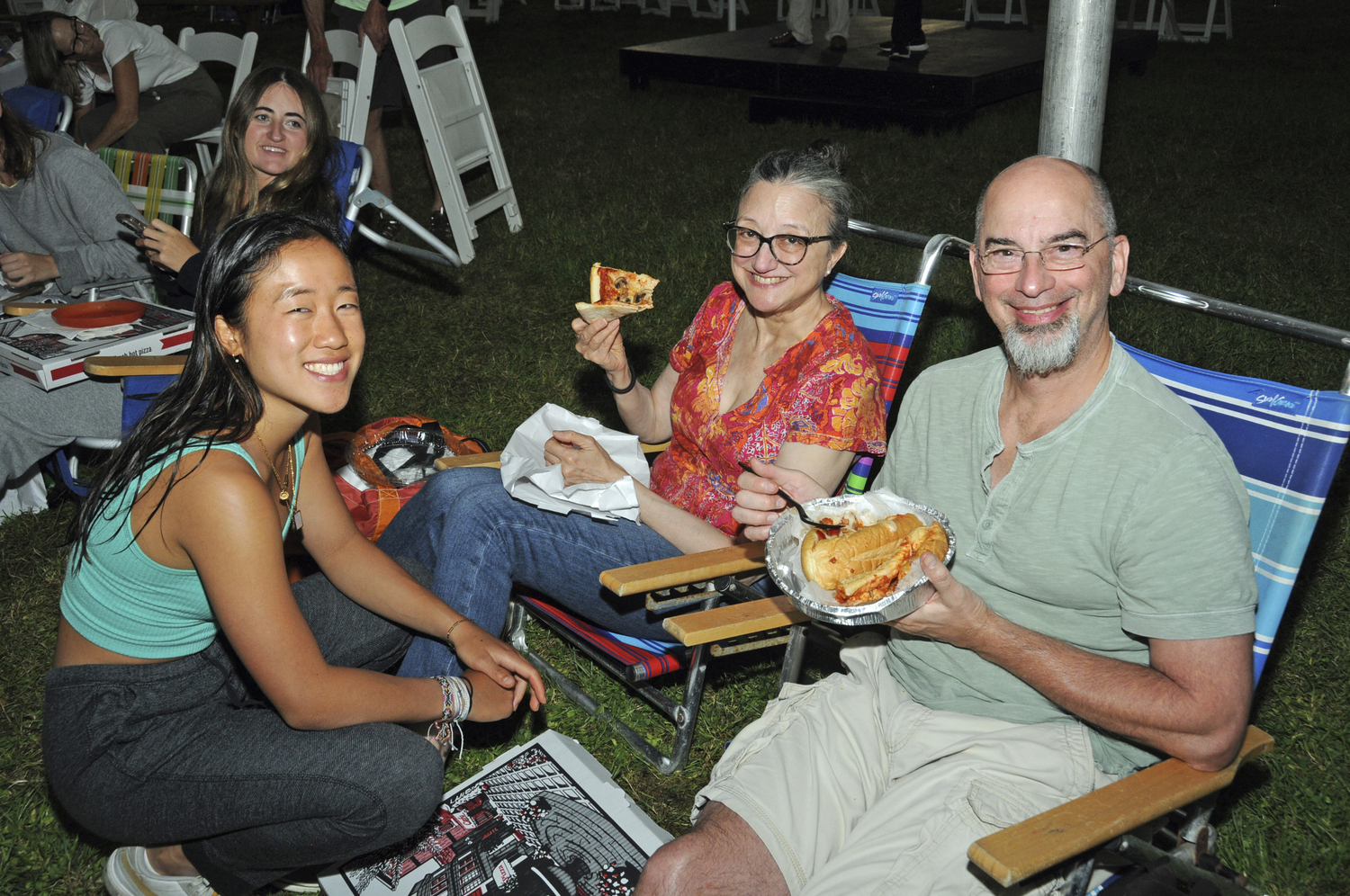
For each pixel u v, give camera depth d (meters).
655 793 2.41
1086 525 1.67
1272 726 2.51
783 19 14.84
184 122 6.02
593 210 6.99
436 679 2.00
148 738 1.80
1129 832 1.59
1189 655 1.57
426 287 5.70
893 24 10.12
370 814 1.82
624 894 1.94
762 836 1.71
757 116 9.91
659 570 2.04
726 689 2.74
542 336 5.06
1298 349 4.54
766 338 2.34
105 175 3.76
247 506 1.68
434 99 5.85
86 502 1.77
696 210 6.93
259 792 1.78
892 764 1.88
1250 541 1.66
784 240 2.17
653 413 2.73
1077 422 1.69
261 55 12.63
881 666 2.02
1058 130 3.00
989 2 17.55
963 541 1.86
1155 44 11.76
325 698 1.79
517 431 2.50
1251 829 2.22
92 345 3.15
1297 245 6.06
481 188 7.54
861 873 1.68
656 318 5.16
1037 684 1.63
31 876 2.21
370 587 2.15
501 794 2.19
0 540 3.39
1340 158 8.02
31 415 3.18
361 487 2.96
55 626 3.02
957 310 5.04
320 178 3.65
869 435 2.21
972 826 1.68
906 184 7.45
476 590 2.27
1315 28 14.95
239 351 1.76
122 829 1.83
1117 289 1.76
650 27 16.16
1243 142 8.54
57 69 5.50
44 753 1.82
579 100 10.91
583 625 2.50
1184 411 1.67
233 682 1.93
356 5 6.27
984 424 1.84
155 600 1.76
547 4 18.73
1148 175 7.69
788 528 1.81
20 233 3.87
